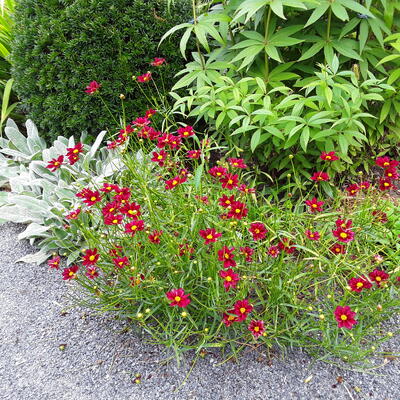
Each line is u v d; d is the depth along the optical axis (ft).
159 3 9.21
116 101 9.41
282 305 5.82
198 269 5.88
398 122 8.56
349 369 5.65
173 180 6.00
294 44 7.48
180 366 5.85
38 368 6.00
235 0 7.64
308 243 6.39
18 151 9.93
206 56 9.61
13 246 8.45
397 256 6.82
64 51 8.98
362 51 7.76
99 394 5.59
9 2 11.75
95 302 6.94
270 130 7.04
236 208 5.67
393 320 6.37
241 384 5.59
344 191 8.38
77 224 6.73
